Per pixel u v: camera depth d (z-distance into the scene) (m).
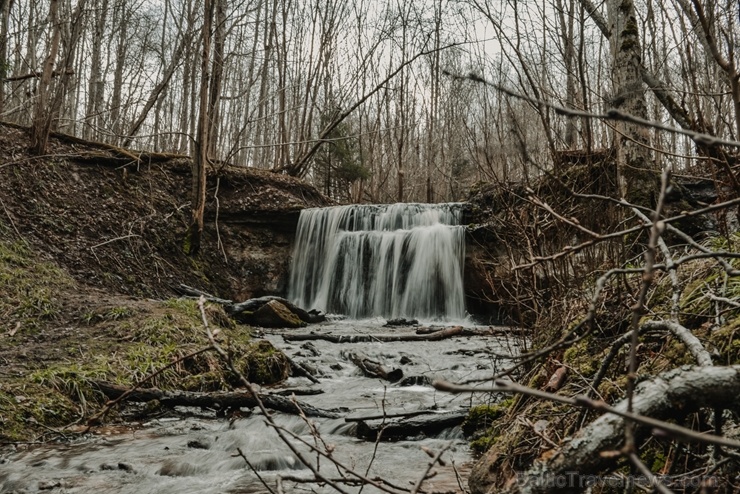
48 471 4.18
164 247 13.48
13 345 6.65
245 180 16.11
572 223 1.96
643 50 7.80
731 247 3.60
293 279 15.98
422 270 14.86
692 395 1.53
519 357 1.69
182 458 4.41
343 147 24.89
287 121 30.92
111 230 12.58
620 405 1.61
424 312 14.72
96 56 22.12
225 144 36.31
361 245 15.78
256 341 8.41
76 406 5.51
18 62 18.30
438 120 31.58
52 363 6.16
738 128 1.95
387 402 6.26
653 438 2.54
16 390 5.34
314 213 16.19
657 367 2.90
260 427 5.38
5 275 8.55
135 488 3.88
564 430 2.95
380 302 15.31
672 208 7.41
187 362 6.71
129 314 7.79
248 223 15.77
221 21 13.93
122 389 5.87
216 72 14.45
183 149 23.06
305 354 8.88
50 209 11.92
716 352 2.39
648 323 2.21
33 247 10.78
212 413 5.91
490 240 14.03
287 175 17.66
